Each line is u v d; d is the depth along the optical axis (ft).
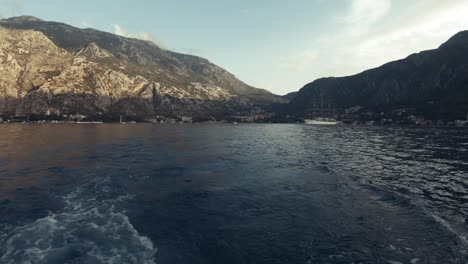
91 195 116.47
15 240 74.18
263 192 124.26
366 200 112.37
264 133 565.12
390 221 90.43
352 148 298.56
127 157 220.64
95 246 72.02
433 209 102.53
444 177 156.56
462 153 253.65
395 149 286.46
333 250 72.74
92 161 200.54
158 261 66.33
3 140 341.62
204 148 289.94
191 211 100.32
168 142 351.25
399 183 142.10
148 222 89.40
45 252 68.08
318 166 187.73
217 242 76.84
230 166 186.60
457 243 75.20
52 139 363.97
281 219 93.20
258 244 76.07
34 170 167.02
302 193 122.52
